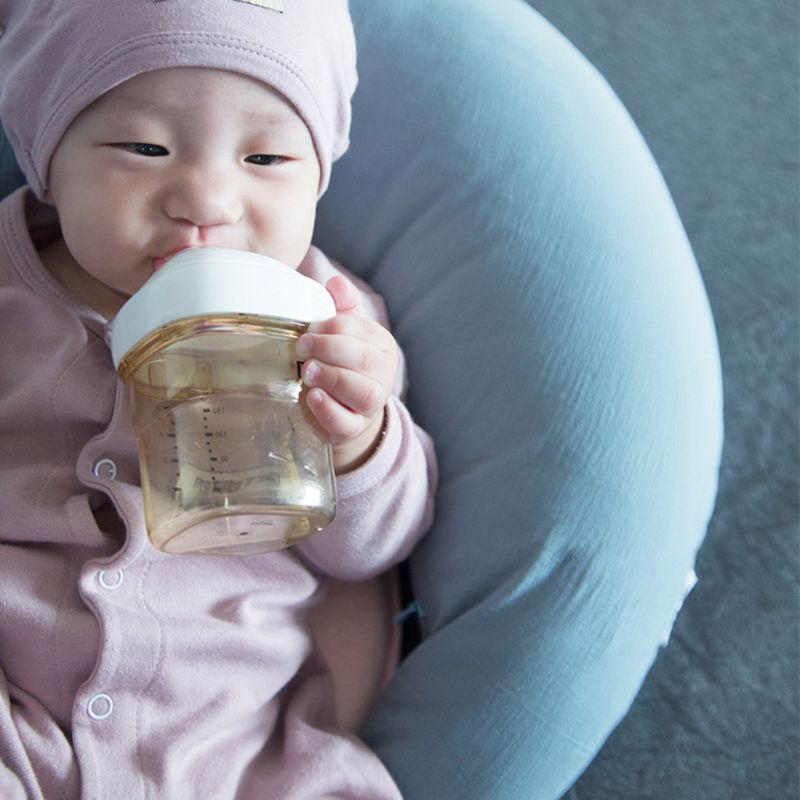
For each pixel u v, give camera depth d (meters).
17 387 0.94
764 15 1.65
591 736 0.97
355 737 1.00
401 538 0.99
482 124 1.08
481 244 1.06
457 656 0.99
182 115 0.82
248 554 0.83
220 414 0.74
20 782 0.84
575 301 1.02
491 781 0.96
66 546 0.92
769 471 1.39
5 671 0.89
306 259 1.05
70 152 0.86
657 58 1.61
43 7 0.86
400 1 1.12
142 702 0.89
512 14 1.15
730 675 1.29
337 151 1.00
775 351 1.45
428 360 1.08
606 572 0.97
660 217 1.08
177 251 0.84
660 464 0.99
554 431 1.00
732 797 1.23
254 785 0.93
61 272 0.98
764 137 1.58
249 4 0.83
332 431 0.78
